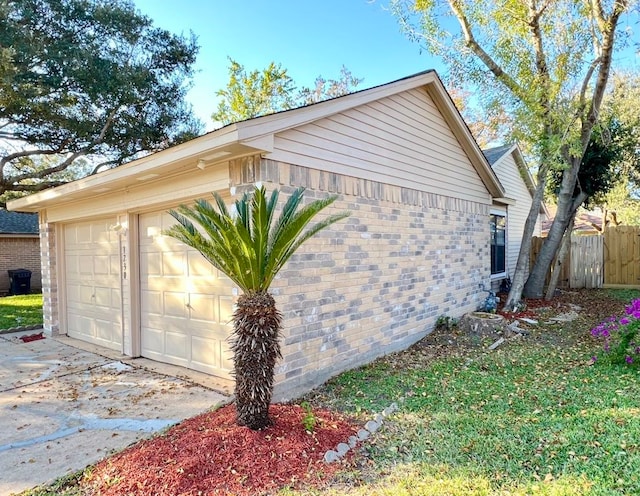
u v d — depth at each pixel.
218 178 4.80
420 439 3.63
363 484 2.95
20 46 10.29
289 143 4.71
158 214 6.09
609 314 9.26
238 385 3.56
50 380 5.35
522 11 8.49
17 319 10.14
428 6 9.12
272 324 3.55
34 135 12.15
